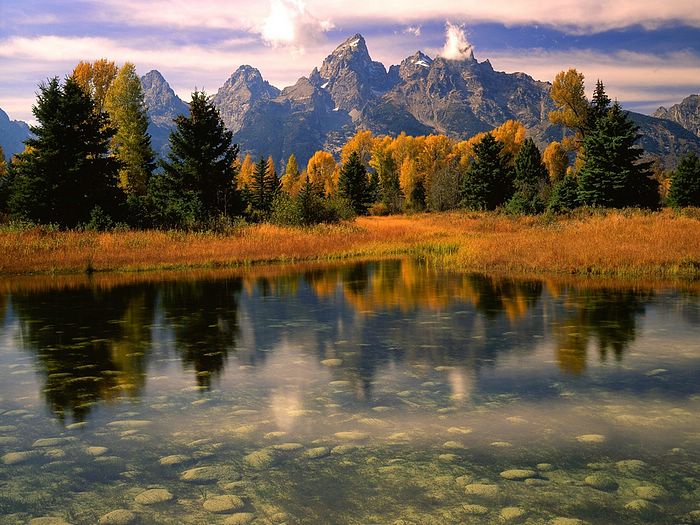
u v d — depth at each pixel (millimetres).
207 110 32375
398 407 5051
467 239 25641
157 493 3510
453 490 3488
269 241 24453
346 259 22203
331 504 3344
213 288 14000
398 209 68375
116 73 44375
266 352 7227
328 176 82000
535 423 4602
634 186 33312
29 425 4691
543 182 51312
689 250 16578
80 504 3387
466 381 5836
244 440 4328
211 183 32156
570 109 55281
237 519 3188
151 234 23984
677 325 8617
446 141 86938
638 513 3186
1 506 3363
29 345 7773
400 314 10031
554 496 3393
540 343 7547
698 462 3822
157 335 8391
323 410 4996
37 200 26922
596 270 15695
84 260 19500
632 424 4543
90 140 28844
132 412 4984
